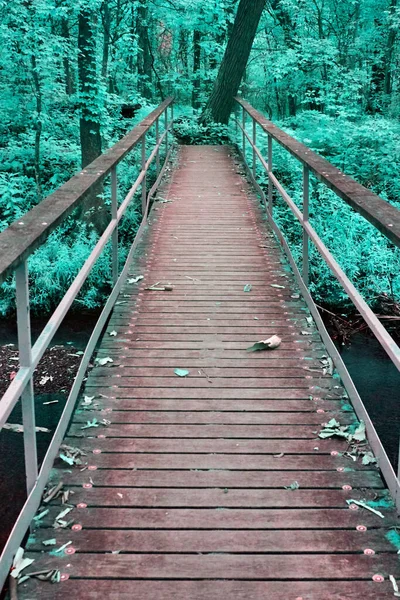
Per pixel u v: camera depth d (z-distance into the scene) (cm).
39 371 563
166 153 947
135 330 379
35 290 803
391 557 193
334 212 920
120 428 268
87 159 1059
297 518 211
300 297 435
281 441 259
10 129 1149
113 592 179
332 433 262
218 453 250
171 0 1476
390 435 450
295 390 304
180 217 655
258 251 544
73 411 288
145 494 224
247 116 1336
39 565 189
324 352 347
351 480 232
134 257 526
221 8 1468
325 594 179
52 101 1138
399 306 765
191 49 1930
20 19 941
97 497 222
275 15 1631
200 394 300
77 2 956
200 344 359
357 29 1503
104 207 995
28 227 201
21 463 405
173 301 429
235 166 942
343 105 1282
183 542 199
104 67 1268
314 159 362
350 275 825
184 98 2023
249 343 360
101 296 826
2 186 988
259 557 193
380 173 1158
